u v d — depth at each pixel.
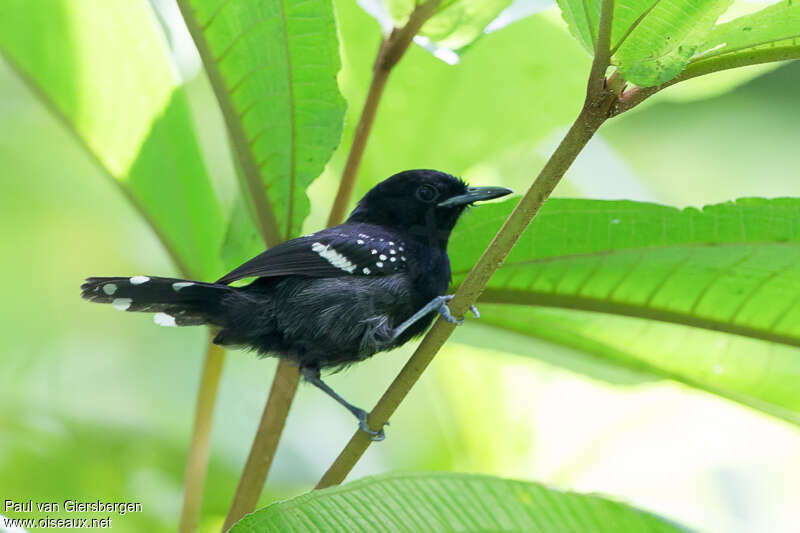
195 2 6.68
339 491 4.88
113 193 13.81
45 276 13.47
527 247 7.18
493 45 9.91
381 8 7.47
